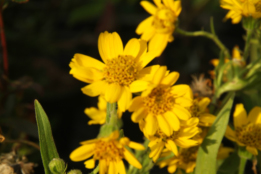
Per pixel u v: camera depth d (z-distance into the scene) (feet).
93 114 1.58
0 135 1.52
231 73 1.61
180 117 1.33
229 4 1.50
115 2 2.31
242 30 2.51
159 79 1.31
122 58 1.35
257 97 1.68
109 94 1.31
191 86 1.61
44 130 1.35
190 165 1.50
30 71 2.08
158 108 1.33
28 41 2.13
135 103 1.32
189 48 2.34
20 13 2.22
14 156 1.51
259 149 1.46
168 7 1.51
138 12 2.47
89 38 2.37
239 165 1.50
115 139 1.26
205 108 1.45
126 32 2.43
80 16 2.27
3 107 1.71
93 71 1.33
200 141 1.42
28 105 1.78
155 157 1.34
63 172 1.33
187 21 2.33
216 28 2.50
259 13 1.45
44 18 2.26
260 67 1.56
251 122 1.49
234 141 1.51
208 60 2.35
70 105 2.23
